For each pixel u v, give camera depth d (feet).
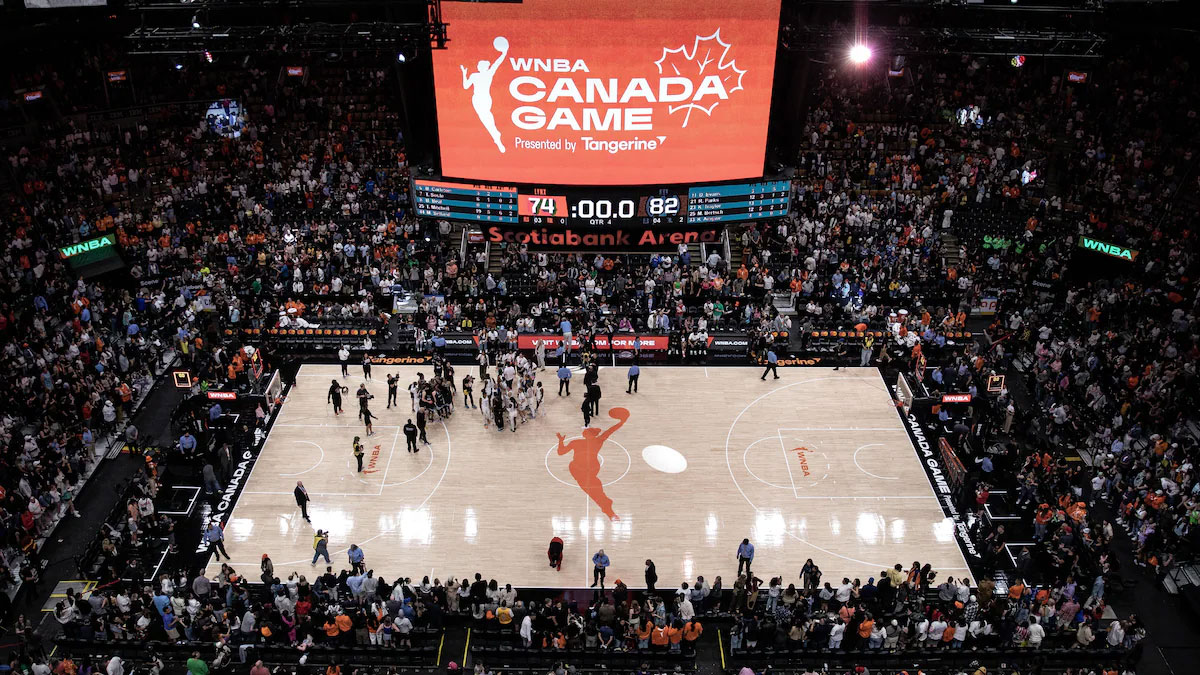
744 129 66.80
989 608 87.25
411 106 67.15
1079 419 115.24
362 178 161.27
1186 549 95.86
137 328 129.29
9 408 111.65
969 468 109.60
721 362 130.72
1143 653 86.33
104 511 102.42
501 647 84.43
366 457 110.42
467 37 64.13
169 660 85.40
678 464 109.09
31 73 153.99
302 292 142.72
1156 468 102.12
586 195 67.97
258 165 162.20
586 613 86.99
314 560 93.91
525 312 139.74
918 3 88.84
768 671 80.84
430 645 85.61
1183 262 134.62
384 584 88.58
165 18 144.36
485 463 109.40
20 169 145.89
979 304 143.13
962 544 97.96
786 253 148.87
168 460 108.78
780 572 93.76
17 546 94.79
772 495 104.22
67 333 124.36
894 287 142.00
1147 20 146.41
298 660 84.94
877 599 90.02
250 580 92.63
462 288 141.79
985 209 157.17
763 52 64.59
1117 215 148.36
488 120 66.44
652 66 64.49
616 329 132.05
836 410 119.85
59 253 135.23
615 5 62.75
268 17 136.05
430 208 70.28
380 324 135.13
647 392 123.54
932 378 120.57
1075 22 108.17
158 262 145.79
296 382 125.70
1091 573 93.09
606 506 102.32
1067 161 159.12
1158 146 151.84
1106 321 131.03
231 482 106.11
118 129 159.74
